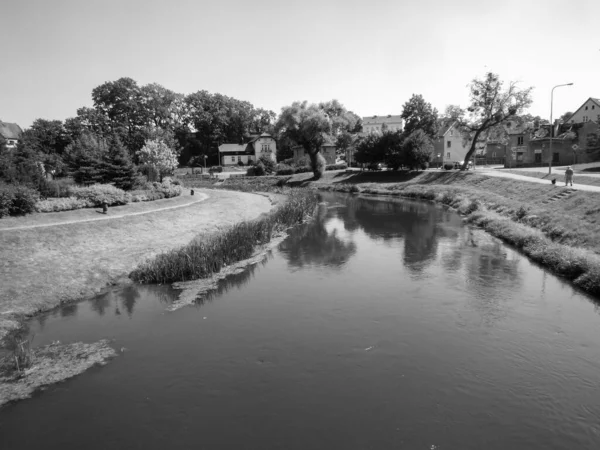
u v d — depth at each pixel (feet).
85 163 142.61
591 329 43.55
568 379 34.42
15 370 37.42
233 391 33.73
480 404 31.48
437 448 26.96
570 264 60.44
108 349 41.11
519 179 145.59
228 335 44.11
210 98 391.86
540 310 48.85
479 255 75.00
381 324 46.26
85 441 28.22
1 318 47.14
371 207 153.79
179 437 28.40
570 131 222.69
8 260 58.75
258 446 27.40
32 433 29.09
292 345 41.63
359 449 26.99
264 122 448.24
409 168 228.43
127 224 84.74
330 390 33.68
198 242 79.41
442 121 293.43
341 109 251.19
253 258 76.54
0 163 95.55
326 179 248.73
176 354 40.06
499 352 39.24
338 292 57.36
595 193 91.76
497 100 183.73
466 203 132.36
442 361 37.86
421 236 94.89
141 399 32.86
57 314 50.44
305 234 102.27
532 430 28.50
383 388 33.81
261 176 279.08
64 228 74.02
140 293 57.72
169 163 179.22
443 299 53.42
